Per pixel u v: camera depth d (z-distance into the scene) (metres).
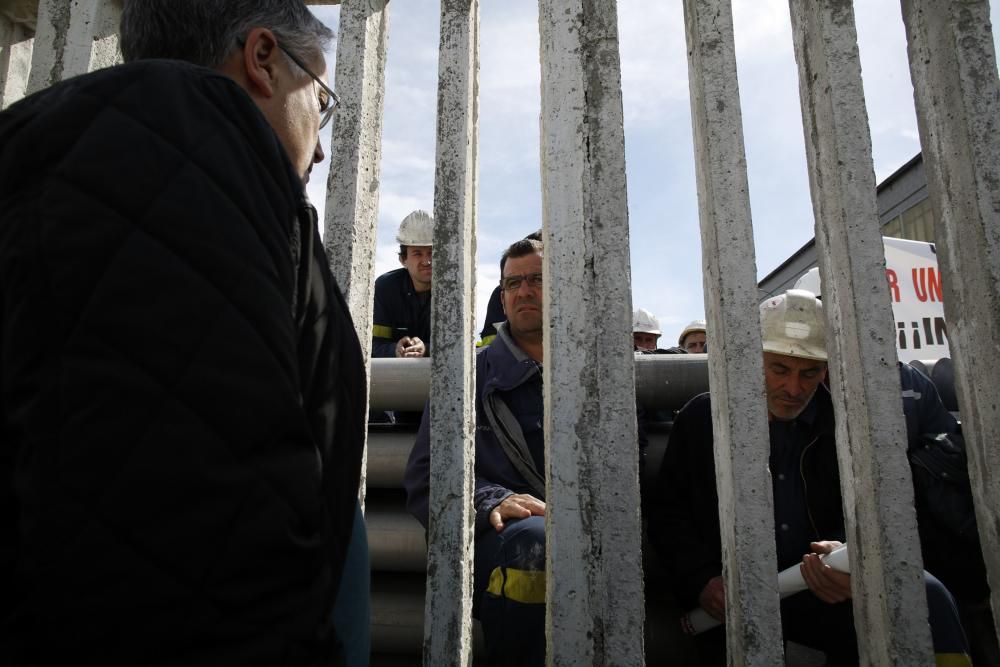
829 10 1.32
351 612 0.96
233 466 0.58
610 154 1.27
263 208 0.71
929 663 1.12
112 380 0.56
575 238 1.25
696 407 2.30
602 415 1.19
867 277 1.23
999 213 1.23
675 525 2.20
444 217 1.34
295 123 1.01
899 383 1.20
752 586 1.14
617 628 1.13
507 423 2.18
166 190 0.64
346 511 0.83
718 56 1.30
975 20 1.31
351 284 1.38
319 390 0.80
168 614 0.54
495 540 1.75
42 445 0.55
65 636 0.53
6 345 0.60
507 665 1.60
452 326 1.31
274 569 0.60
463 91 1.37
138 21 0.92
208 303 0.61
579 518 1.17
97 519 0.54
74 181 0.62
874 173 1.26
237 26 0.94
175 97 0.71
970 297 1.28
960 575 2.03
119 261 0.59
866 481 1.21
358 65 1.47
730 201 1.25
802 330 2.21
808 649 2.56
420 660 2.30
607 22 1.31
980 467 1.25
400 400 2.60
